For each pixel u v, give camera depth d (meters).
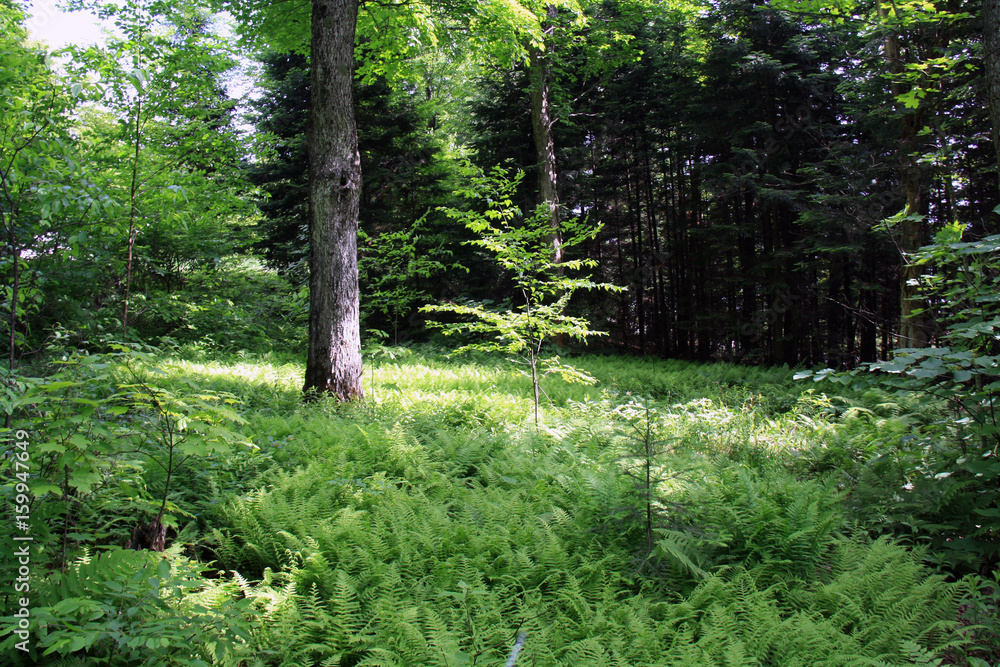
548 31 16.08
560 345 16.92
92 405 2.88
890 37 10.92
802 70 16.83
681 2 17.05
